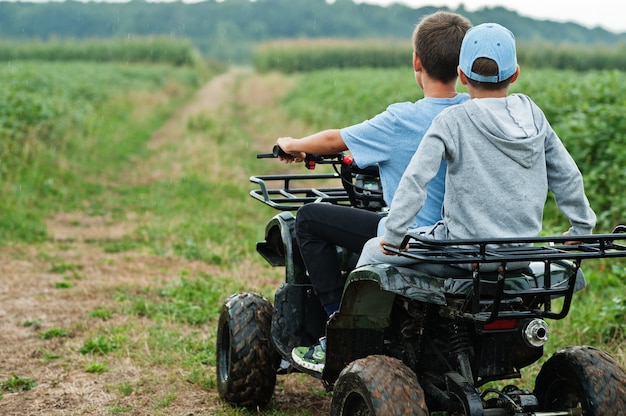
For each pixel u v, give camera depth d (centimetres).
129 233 1183
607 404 372
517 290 366
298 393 589
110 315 777
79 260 1020
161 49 6556
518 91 1920
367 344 429
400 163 401
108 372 629
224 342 561
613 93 1520
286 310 496
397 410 355
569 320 680
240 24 16000
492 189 359
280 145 447
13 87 2377
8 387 597
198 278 918
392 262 382
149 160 1984
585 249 363
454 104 404
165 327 740
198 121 2688
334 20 15675
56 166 1608
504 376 408
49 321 764
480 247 340
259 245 545
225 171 1697
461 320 381
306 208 451
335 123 2355
